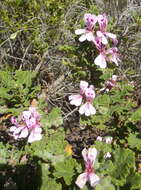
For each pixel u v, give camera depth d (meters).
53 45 0.38
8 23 0.38
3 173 0.25
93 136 0.32
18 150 0.26
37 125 0.24
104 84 0.30
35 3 0.39
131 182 0.21
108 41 0.29
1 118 0.32
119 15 0.40
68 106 0.34
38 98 0.29
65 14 0.40
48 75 0.37
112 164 0.21
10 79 0.28
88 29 0.28
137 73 0.40
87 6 0.41
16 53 0.39
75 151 0.32
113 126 0.29
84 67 0.29
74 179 0.22
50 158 0.24
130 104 0.29
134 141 0.26
